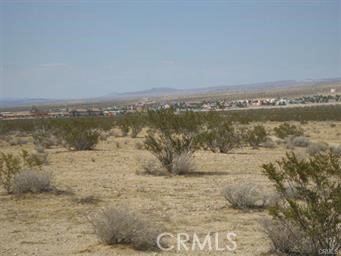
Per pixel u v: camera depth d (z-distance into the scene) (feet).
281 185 29.45
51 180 62.18
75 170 74.90
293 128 147.02
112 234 33.63
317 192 28.35
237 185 47.39
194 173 70.18
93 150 110.22
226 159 86.79
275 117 288.10
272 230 30.91
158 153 72.13
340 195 27.25
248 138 114.21
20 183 54.29
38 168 73.20
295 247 30.25
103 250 32.63
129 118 166.81
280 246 30.66
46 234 37.27
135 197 51.88
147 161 76.64
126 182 62.23
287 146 112.98
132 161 86.48
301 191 28.58
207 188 57.16
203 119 96.68
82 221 41.27
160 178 65.67
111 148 116.16
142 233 33.76
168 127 72.33
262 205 46.50
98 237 34.45
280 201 44.98
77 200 50.06
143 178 65.77
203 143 99.04
